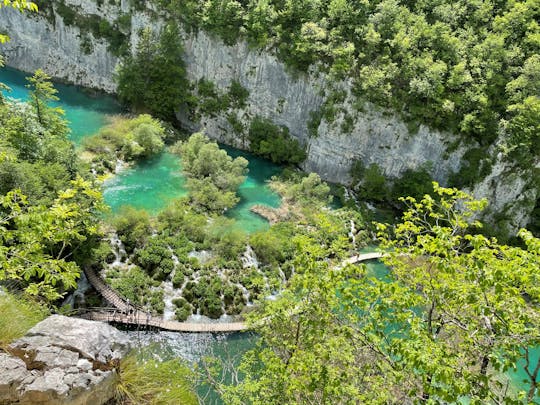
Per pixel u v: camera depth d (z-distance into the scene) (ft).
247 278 156.97
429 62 200.54
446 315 55.47
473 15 221.05
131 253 157.07
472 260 48.60
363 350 59.57
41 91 172.86
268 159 239.30
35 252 49.60
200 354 128.16
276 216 193.77
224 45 235.61
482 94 194.90
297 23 225.56
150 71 245.45
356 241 189.47
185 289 149.07
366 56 212.02
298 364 56.08
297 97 228.02
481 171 199.21
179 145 223.30
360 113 213.25
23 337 43.70
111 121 234.38
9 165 123.13
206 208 187.93
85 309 132.57
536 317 46.75
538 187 196.54
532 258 44.47
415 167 212.43
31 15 268.21
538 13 210.59
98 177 192.85
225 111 243.60
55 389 38.75
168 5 240.12
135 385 47.24
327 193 211.41
